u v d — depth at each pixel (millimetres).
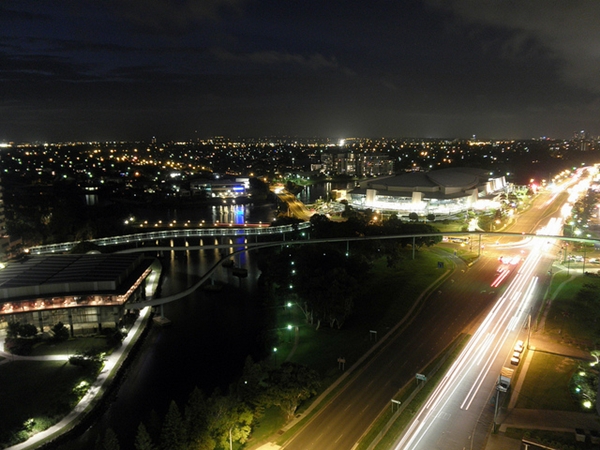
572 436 103125
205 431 97375
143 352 166500
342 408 118812
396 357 145125
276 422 114438
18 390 135375
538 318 170125
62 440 116250
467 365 137500
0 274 193000
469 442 102938
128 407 132750
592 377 124062
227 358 161375
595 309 169125
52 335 171375
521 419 110625
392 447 102250
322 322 177500
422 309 182750
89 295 175500
